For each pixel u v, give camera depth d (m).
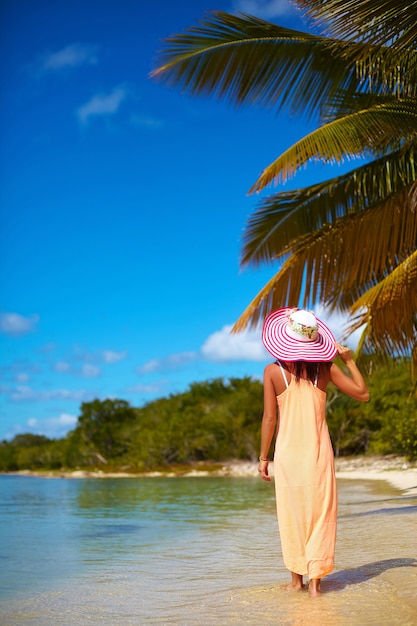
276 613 3.38
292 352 4.08
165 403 70.88
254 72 11.15
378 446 38.06
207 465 53.19
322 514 3.90
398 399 36.94
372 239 10.56
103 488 27.55
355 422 43.12
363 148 10.18
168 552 6.31
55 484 35.22
